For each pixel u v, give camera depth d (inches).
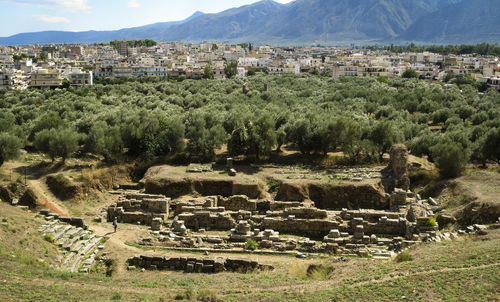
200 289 1191.6
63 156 2511.1
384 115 3789.4
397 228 1739.7
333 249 1598.2
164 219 1927.9
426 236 1582.2
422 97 4503.0
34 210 1987.0
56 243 1542.8
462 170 2167.8
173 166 2546.8
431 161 2669.8
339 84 5300.2
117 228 1828.2
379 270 1219.2
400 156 2193.7
